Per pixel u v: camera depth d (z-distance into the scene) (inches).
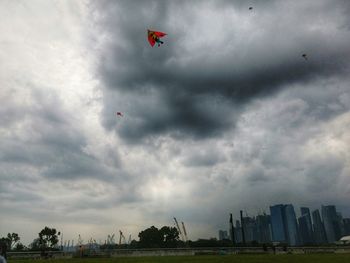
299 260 2159.2
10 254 3223.4
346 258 2298.2
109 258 2982.3
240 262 2084.2
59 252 3383.4
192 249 3668.8
